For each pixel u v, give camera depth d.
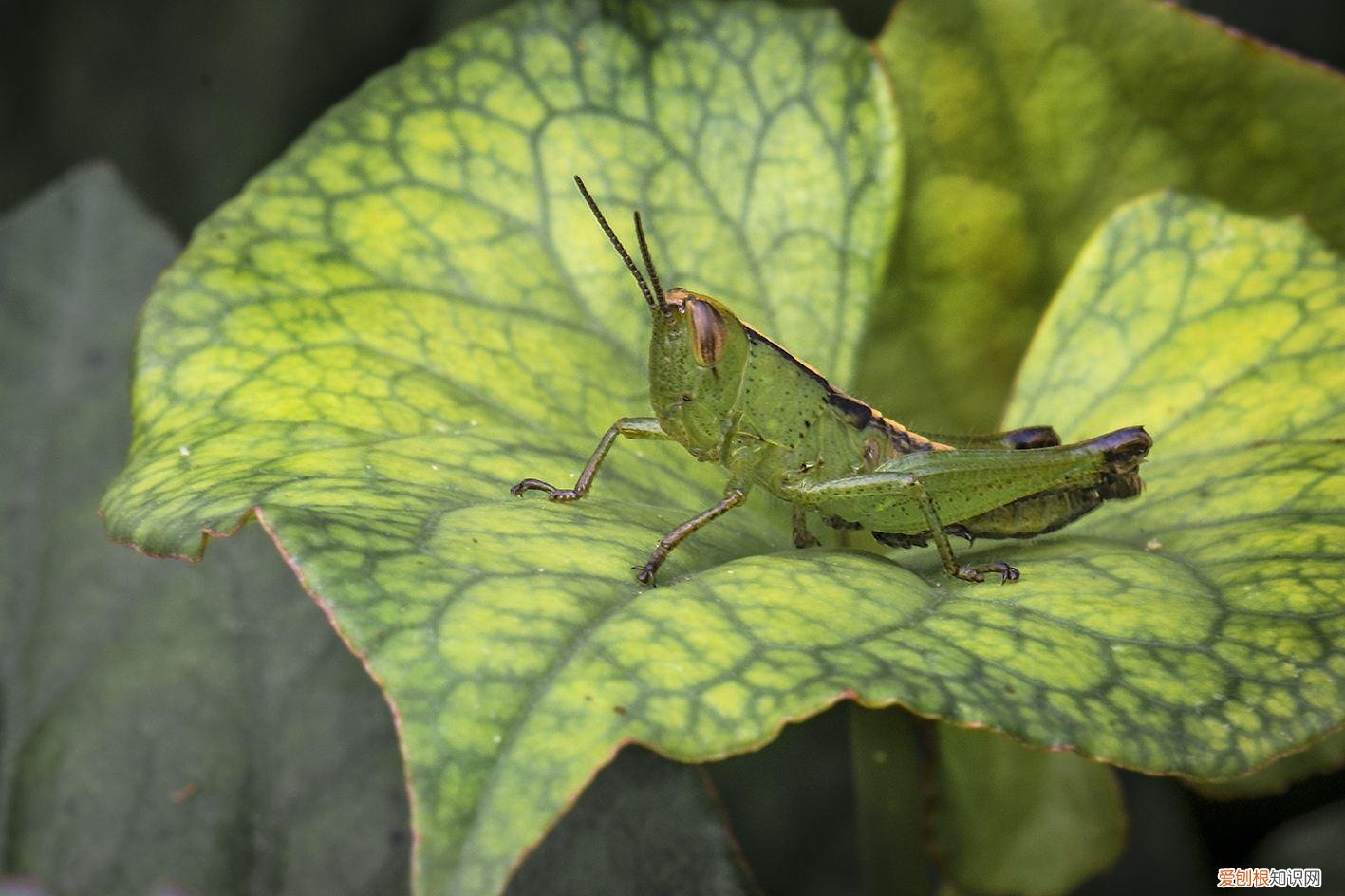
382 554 0.14
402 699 0.14
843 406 0.16
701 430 0.16
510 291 0.16
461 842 0.13
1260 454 0.16
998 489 0.16
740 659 0.14
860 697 0.14
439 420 0.15
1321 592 0.15
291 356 0.15
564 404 0.16
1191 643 0.15
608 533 0.15
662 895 0.16
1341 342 0.16
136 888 0.16
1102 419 0.16
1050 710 0.14
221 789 0.16
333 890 0.16
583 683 0.14
